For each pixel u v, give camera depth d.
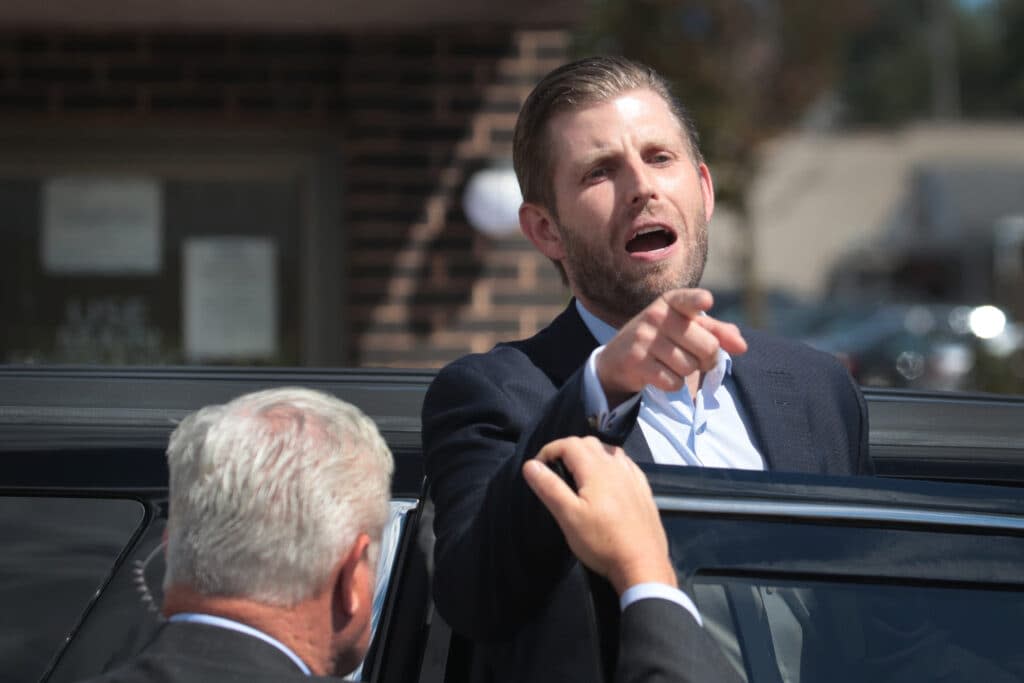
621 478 3.23
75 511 4.25
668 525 3.33
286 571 3.19
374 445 3.39
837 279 66.38
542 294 13.24
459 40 13.11
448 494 3.69
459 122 13.13
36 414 4.57
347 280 13.34
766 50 35.09
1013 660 3.33
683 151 4.14
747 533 3.35
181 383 4.88
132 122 13.27
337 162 13.44
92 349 13.84
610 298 4.07
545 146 4.14
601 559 3.17
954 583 3.38
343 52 13.29
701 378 4.12
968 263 64.69
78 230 13.72
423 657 3.75
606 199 4.02
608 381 3.25
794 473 3.57
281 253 13.86
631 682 3.02
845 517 3.41
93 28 12.84
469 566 3.42
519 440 3.64
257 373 5.05
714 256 48.69
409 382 5.02
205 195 13.82
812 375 4.29
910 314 38.47
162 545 4.15
